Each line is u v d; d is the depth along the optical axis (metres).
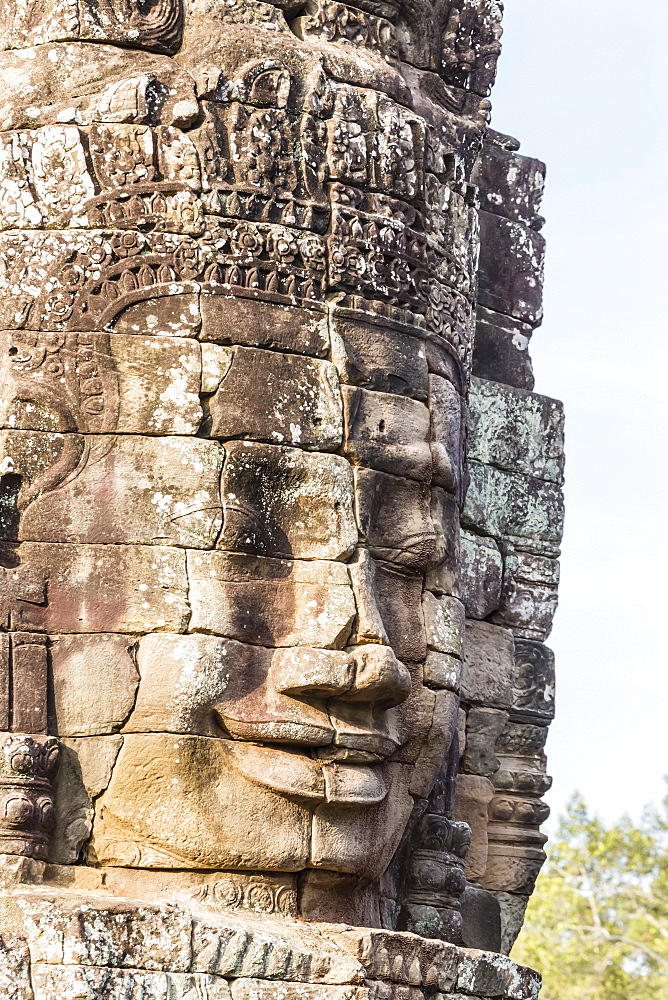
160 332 10.69
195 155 10.94
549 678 13.81
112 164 10.88
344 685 10.48
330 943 10.10
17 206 10.88
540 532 13.93
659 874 28.25
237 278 10.84
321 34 11.75
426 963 10.52
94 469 10.55
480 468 13.62
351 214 11.26
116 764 10.27
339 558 10.78
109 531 10.47
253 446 10.66
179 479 10.52
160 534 10.47
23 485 10.57
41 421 10.59
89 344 10.65
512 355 14.06
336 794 10.44
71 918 9.34
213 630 10.38
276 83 11.20
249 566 10.59
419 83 12.39
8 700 10.22
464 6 12.66
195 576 10.45
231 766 10.35
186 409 10.59
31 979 9.24
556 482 14.09
